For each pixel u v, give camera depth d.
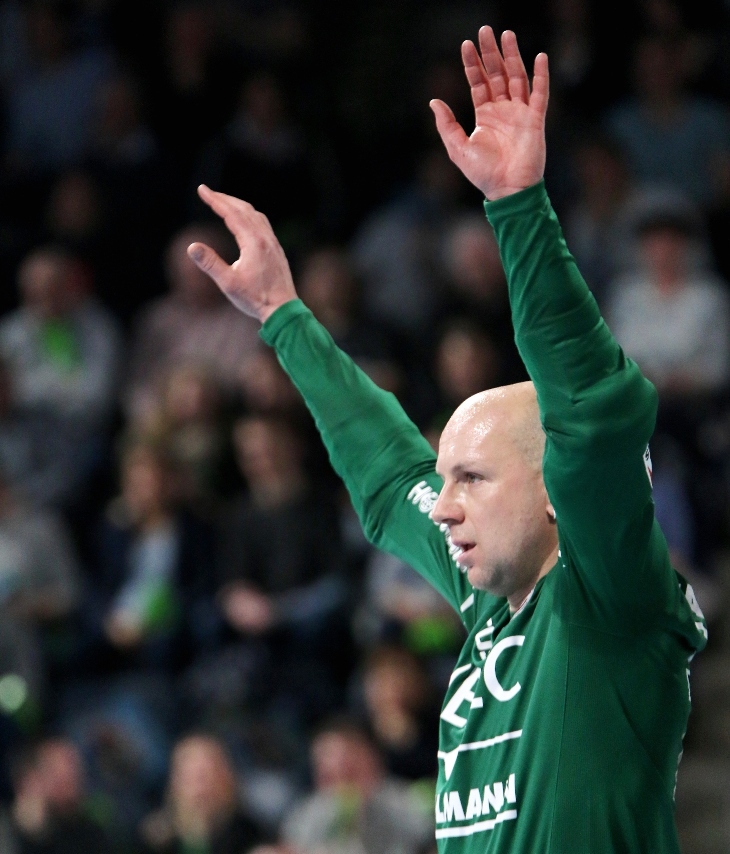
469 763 8.47
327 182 34.91
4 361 29.83
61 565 26.81
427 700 23.66
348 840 22.09
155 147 34.84
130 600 26.11
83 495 29.16
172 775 24.11
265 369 27.70
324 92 38.16
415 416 27.77
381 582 25.31
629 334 28.77
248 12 38.84
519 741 8.21
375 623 25.20
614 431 7.50
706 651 26.50
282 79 37.44
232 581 25.59
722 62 34.66
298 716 24.56
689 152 32.81
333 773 22.50
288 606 25.27
